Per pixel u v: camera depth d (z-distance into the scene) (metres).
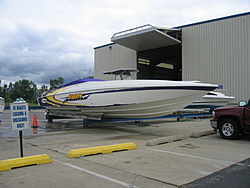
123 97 8.90
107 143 7.04
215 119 8.20
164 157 5.25
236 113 7.58
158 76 33.38
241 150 6.07
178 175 3.99
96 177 3.85
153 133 9.42
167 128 11.15
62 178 3.79
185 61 22.03
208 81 20.62
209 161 4.93
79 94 10.26
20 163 4.39
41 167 4.40
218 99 17.20
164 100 8.55
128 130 10.35
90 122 10.73
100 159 5.03
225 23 19.95
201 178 3.85
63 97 11.20
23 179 3.73
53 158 5.12
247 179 3.82
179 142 7.25
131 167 4.43
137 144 6.88
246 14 18.95
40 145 6.70
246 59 18.83
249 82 18.59
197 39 21.39
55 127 11.47
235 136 7.61
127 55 27.62
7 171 4.15
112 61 29.02
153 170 4.26
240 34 19.17
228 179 3.82
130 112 9.45
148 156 5.33
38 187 3.40
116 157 5.21
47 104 12.52
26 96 91.50
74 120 16.11
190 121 15.21
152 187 3.44
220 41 20.14
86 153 5.32
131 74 10.84
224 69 19.83
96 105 9.62
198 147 6.44
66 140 7.61
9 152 5.73
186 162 4.83
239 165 4.66
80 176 3.89
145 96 8.59
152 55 28.73
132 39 22.25
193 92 8.37
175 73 37.28
